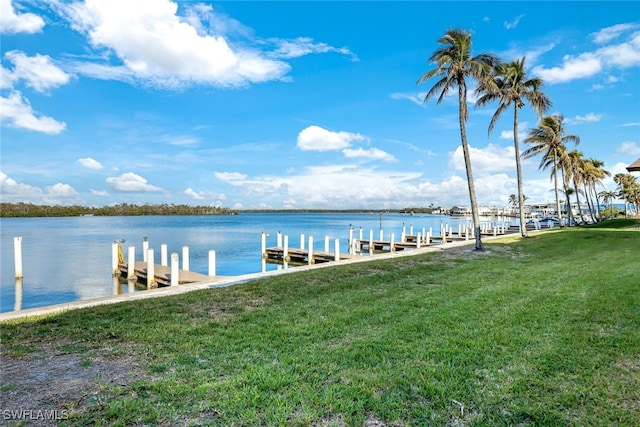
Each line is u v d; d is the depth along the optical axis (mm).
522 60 23328
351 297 7730
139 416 3057
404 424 3016
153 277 15102
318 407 3232
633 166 29016
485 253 16641
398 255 17016
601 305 6609
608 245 19047
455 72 17641
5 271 19219
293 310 6648
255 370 3955
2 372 3939
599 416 3146
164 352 4539
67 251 27188
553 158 37062
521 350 4543
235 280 10594
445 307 6699
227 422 2992
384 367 4082
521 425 3031
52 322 5852
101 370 4004
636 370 4012
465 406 3301
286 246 24766
